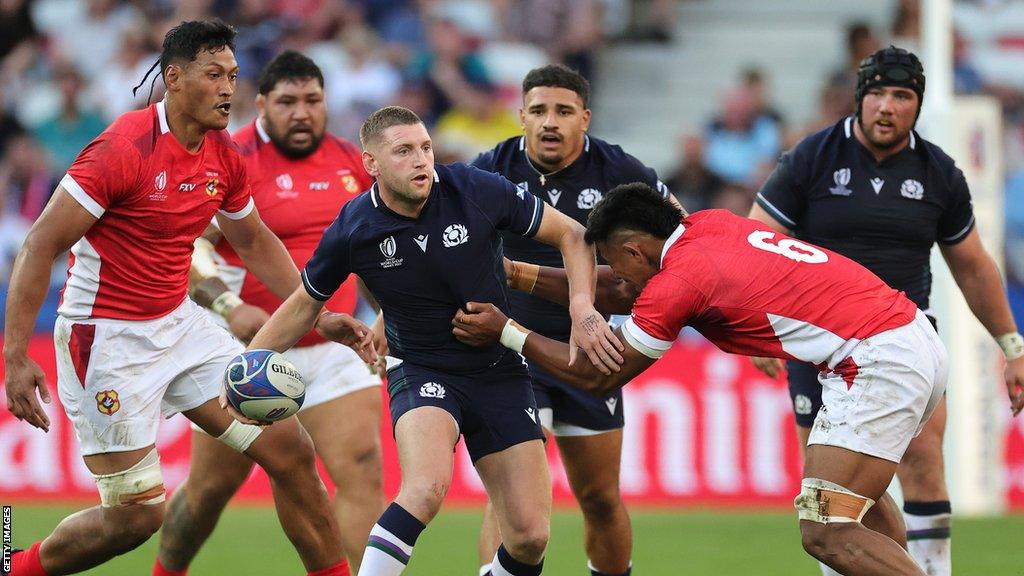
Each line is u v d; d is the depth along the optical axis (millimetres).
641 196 18953
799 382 22781
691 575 26641
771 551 29266
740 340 18844
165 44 19484
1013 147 53031
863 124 21969
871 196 22250
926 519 22141
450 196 19016
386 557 17906
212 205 20484
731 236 18875
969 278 22984
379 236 18781
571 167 23094
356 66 52562
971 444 34250
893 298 18828
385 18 54625
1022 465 35188
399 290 19125
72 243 19156
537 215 19375
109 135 19219
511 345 19031
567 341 23094
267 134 25156
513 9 55469
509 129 52906
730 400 35875
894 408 18234
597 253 24578
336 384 23875
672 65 56594
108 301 19969
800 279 18516
